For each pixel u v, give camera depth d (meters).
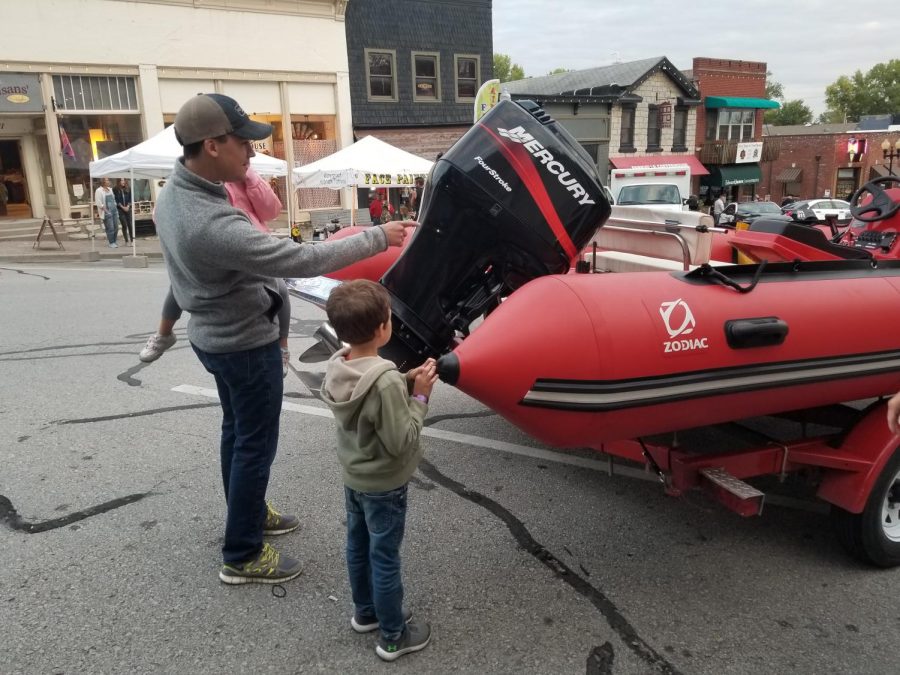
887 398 3.32
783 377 2.91
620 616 2.73
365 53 21.06
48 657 2.41
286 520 3.25
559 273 3.33
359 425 2.23
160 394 5.16
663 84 28.78
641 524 3.45
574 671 2.42
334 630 2.60
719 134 32.12
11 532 3.22
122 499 3.54
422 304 3.30
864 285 3.24
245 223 2.41
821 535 3.41
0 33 15.72
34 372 5.72
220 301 2.52
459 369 2.53
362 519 2.43
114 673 2.35
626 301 2.71
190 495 3.59
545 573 3.01
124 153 12.92
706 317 2.78
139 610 2.68
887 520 3.12
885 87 88.25
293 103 20.12
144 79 17.64
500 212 3.15
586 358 2.58
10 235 16.97
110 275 12.01
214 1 18.19
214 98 2.38
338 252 2.55
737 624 2.70
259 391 2.67
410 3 21.55
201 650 2.47
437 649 2.52
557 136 3.20
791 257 3.91
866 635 2.65
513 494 3.73
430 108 22.50
